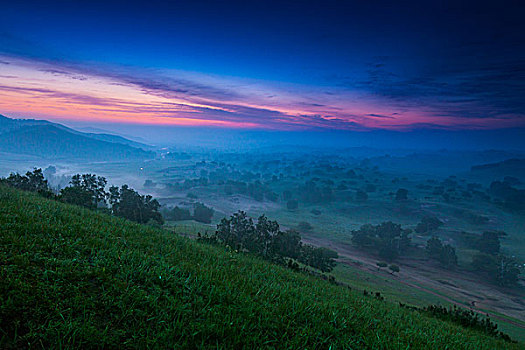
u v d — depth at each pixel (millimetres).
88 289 4980
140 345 4039
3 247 5504
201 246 13180
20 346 3521
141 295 5102
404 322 9719
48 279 4836
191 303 5461
